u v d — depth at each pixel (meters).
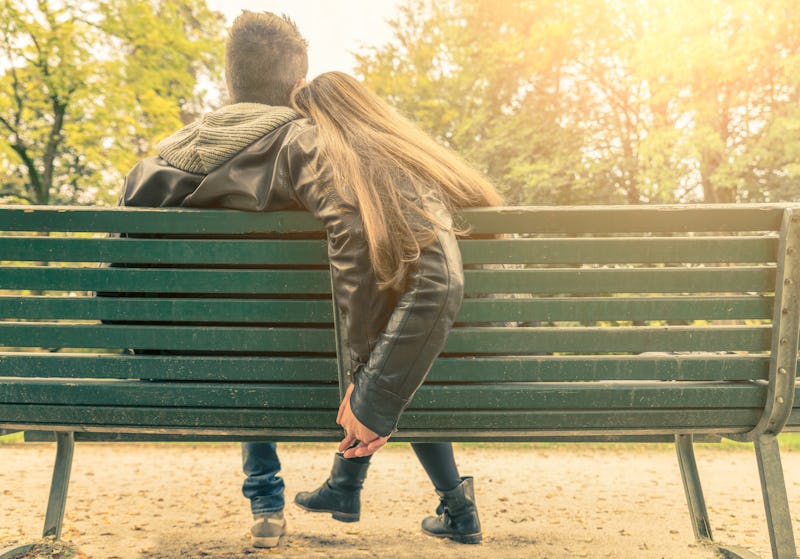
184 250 1.56
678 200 17.41
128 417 1.62
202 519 2.82
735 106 16.45
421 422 1.60
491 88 20.20
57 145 14.46
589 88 20.03
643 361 1.58
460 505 2.28
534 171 18.66
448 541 2.50
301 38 1.84
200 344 1.58
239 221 1.56
